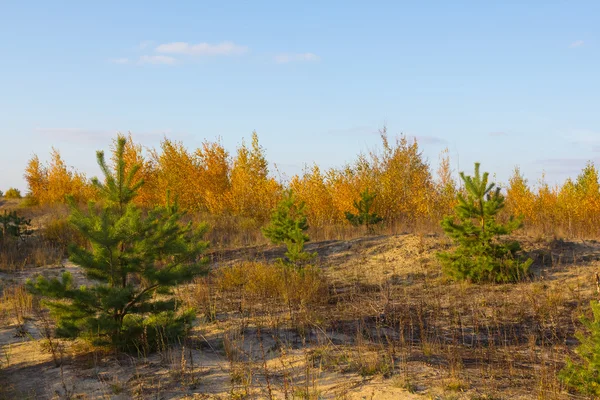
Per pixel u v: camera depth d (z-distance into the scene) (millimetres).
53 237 18984
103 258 7301
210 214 27500
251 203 27797
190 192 30578
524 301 9398
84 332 7227
